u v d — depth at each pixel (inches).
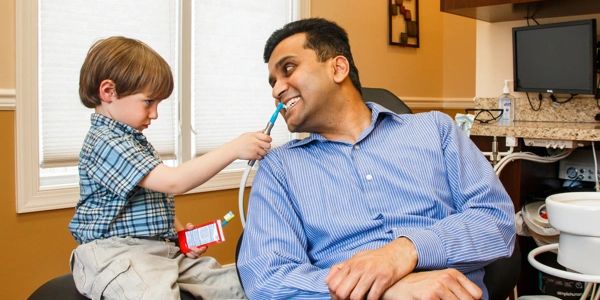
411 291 40.3
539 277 89.0
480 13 105.0
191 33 115.8
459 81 175.6
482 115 111.5
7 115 90.2
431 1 172.2
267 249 48.1
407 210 51.2
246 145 57.2
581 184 94.2
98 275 53.6
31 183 93.1
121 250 55.7
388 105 70.2
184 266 59.1
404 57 164.2
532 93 107.0
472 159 53.9
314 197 51.8
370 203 51.3
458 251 45.4
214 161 57.4
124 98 59.7
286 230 49.5
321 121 55.0
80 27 99.8
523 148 91.0
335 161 53.4
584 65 94.3
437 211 51.6
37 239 95.0
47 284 56.6
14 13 89.6
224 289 59.5
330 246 51.2
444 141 54.8
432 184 52.3
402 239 44.7
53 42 96.7
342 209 51.3
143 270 53.9
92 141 59.2
